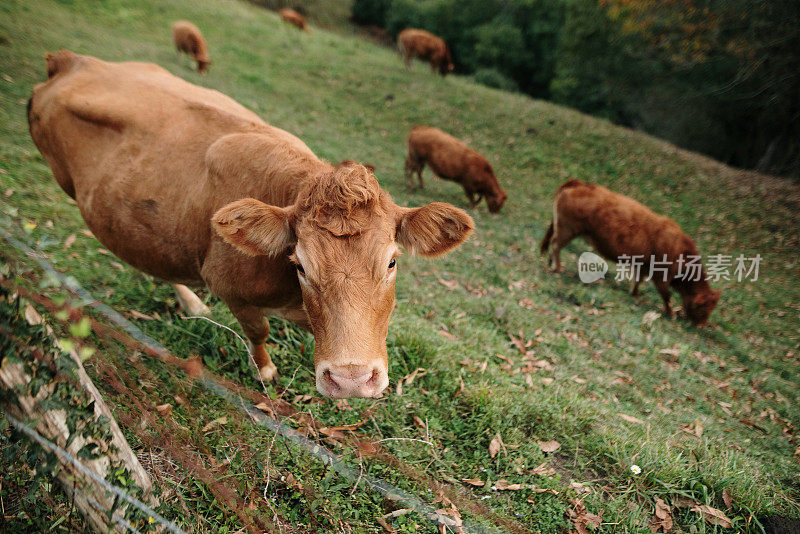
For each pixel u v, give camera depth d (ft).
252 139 10.59
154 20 58.75
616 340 22.68
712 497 12.70
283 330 14.52
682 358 22.33
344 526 9.84
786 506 13.35
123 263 15.55
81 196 12.50
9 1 44.42
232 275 10.25
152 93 12.46
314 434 11.48
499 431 13.17
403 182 40.63
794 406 20.63
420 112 56.18
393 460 11.39
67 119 12.46
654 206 46.44
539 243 34.86
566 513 11.62
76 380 6.13
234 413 11.38
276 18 82.28
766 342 27.25
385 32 128.36
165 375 11.51
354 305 7.81
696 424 16.89
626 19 62.18
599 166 51.88
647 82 73.72
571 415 14.61
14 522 7.45
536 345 19.93
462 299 21.83
